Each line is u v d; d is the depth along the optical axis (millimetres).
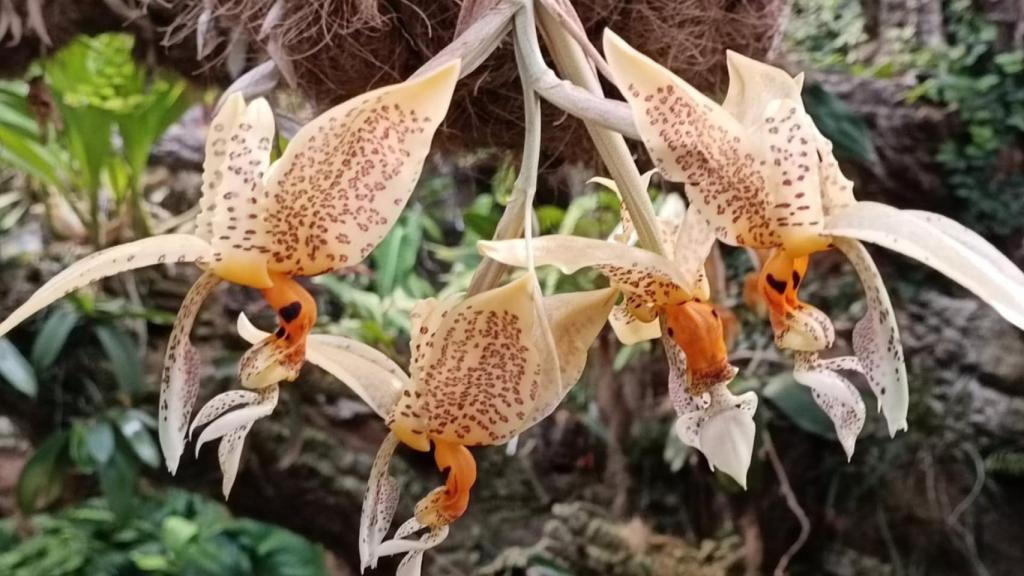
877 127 910
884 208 237
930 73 933
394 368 284
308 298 251
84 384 825
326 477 854
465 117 458
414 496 879
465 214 798
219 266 241
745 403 267
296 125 504
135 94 710
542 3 273
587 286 912
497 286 255
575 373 277
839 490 1005
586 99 246
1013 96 925
